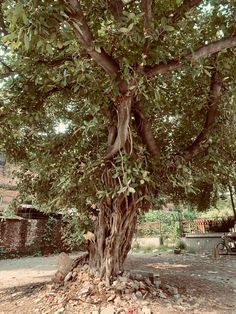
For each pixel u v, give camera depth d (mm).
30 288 7531
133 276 6750
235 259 14484
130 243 6914
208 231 21344
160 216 24938
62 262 7035
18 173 8531
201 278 9242
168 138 7867
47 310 5594
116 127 6535
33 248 18156
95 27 5637
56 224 19297
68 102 7824
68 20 4078
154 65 5379
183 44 5844
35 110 6801
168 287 7062
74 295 5957
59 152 7371
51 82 6449
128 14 4258
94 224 7305
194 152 7102
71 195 6992
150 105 6633
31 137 8047
